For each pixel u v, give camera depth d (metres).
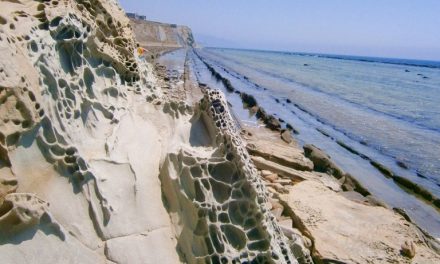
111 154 6.42
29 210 4.63
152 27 98.94
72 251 5.00
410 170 16.59
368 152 18.88
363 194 12.85
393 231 9.20
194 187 6.15
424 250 8.63
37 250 4.65
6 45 5.09
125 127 7.14
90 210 5.59
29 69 5.41
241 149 6.67
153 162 6.83
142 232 5.78
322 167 14.45
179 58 66.81
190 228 5.91
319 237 8.55
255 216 6.10
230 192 6.23
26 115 5.14
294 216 9.45
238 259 5.71
